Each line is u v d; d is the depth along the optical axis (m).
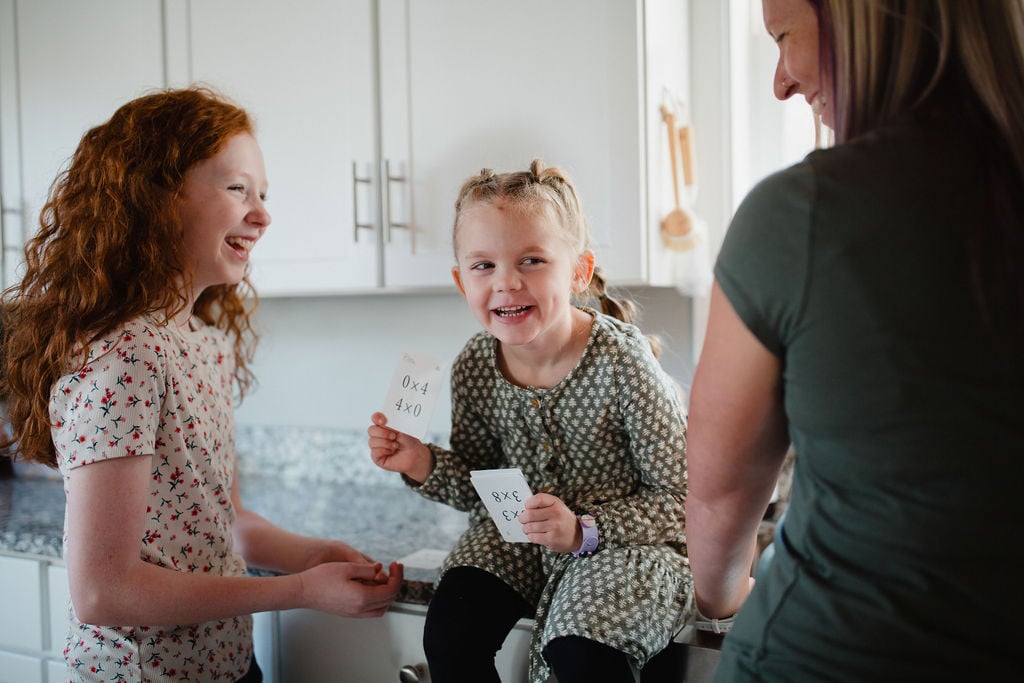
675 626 1.01
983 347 0.57
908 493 0.59
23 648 1.48
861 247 0.58
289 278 1.65
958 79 0.62
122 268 1.08
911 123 0.61
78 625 1.11
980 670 0.58
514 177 1.07
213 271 1.17
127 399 1.01
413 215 1.51
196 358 1.19
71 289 1.06
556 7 1.38
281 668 1.33
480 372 1.17
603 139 1.35
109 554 0.98
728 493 0.73
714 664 0.98
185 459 1.10
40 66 1.86
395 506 1.79
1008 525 0.57
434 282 1.50
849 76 0.65
